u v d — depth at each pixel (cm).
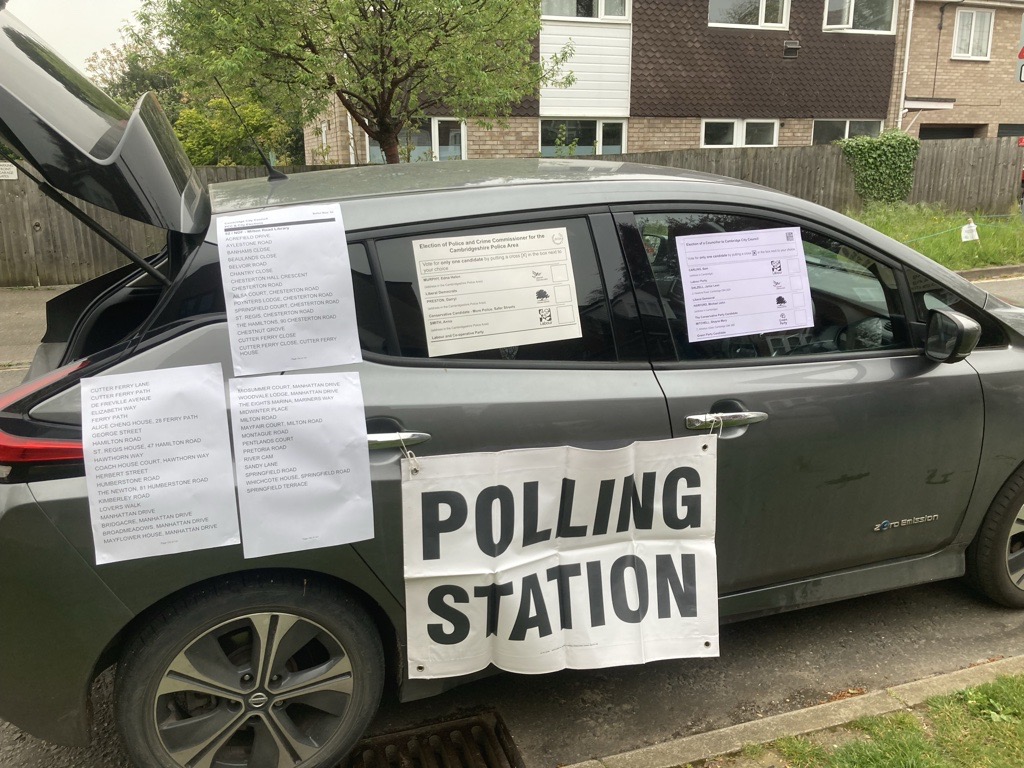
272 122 1661
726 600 271
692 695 284
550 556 239
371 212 228
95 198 198
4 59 197
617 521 244
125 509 200
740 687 288
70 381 204
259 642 217
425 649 231
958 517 301
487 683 293
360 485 216
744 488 259
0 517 194
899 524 289
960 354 269
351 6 839
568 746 259
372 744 260
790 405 260
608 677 296
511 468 229
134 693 209
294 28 876
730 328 262
